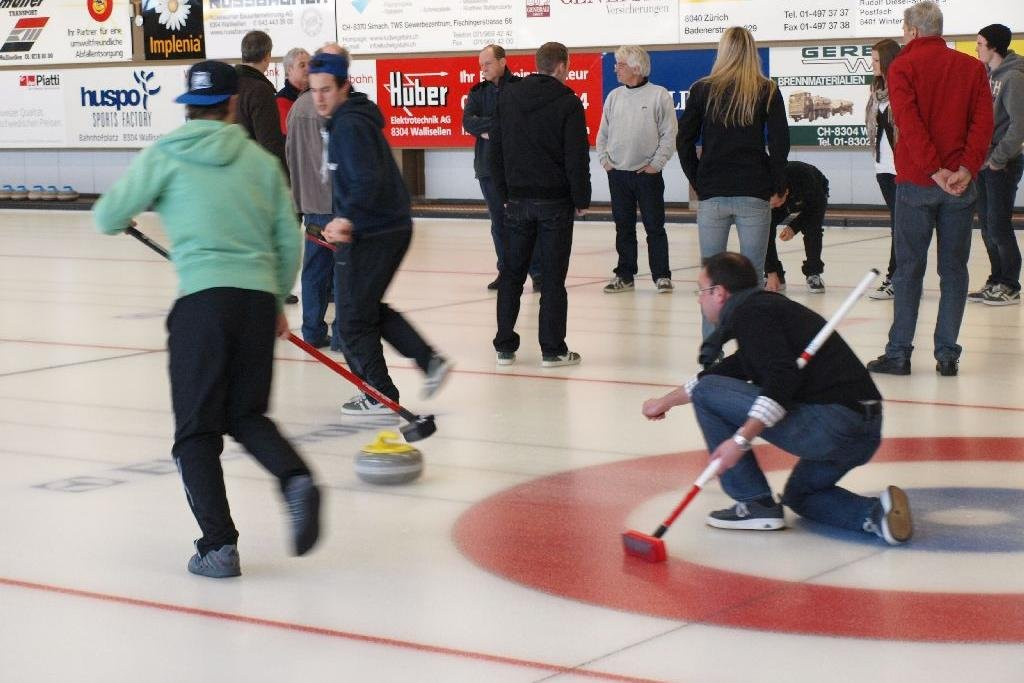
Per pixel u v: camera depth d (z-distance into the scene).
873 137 12.01
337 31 22.34
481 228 19.72
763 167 9.09
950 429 7.45
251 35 10.83
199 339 4.97
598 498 6.23
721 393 5.49
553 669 4.23
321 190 9.70
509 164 9.24
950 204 8.70
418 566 5.29
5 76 25.12
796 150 19.86
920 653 4.32
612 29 20.56
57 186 25.31
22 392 8.78
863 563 5.25
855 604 4.79
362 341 7.52
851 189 19.78
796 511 5.78
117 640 4.55
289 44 22.78
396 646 4.46
